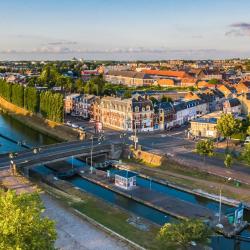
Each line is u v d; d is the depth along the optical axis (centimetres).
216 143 17150
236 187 12300
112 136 19112
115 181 13012
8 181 11838
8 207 5616
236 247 9150
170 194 12444
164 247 8294
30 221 5500
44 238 5562
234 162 14488
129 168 14862
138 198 11750
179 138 18612
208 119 18925
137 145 16938
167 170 14475
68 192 12088
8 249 5106
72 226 9019
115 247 8075
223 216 10331
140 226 9531
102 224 9606
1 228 5309
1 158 14325
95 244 8194
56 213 9731
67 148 16038
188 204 11225
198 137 18562
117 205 11512
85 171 14450
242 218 10188
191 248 7994
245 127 17700
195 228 8000
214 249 8962
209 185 12619
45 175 13762
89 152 15488
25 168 13350
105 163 15488
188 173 13888
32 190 11169
